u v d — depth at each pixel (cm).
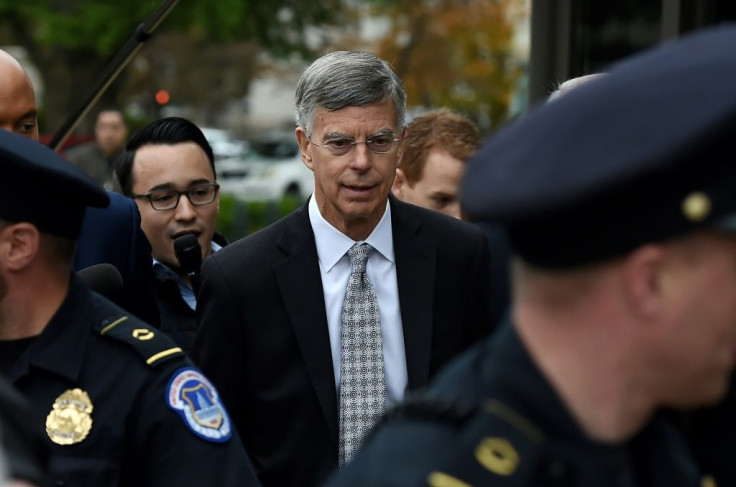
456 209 1152
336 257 886
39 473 369
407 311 881
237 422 879
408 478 399
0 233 621
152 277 1029
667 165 373
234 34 5097
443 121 1169
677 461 447
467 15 5806
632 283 389
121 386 634
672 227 383
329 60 895
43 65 5375
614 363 398
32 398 627
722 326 391
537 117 402
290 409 860
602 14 1723
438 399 412
